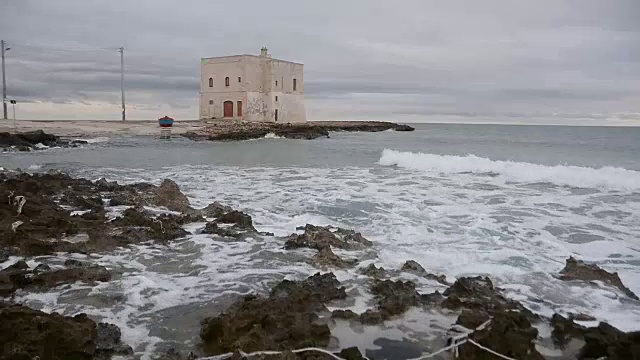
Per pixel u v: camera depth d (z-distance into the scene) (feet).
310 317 19.74
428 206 44.39
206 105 213.25
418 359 17.44
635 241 33.14
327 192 52.08
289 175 66.54
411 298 22.16
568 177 59.16
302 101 232.73
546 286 24.72
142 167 75.87
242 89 200.85
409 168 74.18
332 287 23.52
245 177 64.54
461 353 17.30
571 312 21.61
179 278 25.79
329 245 30.45
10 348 15.72
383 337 19.07
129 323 20.24
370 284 24.77
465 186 55.98
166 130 153.79
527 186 55.83
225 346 17.61
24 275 24.09
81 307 21.74
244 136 154.40
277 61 211.00
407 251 30.76
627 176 57.41
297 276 26.16
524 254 30.09
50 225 33.01
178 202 44.75
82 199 42.75
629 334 17.31
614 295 23.50
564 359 17.46
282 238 33.40
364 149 116.37
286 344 17.28
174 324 20.17
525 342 17.15
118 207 42.29
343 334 19.25
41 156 89.56
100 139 131.44
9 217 33.37
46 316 17.88
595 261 29.17
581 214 41.14
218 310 21.61
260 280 25.54
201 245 31.65
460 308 21.36
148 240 32.42
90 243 30.45
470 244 32.27
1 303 21.63
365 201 46.80
